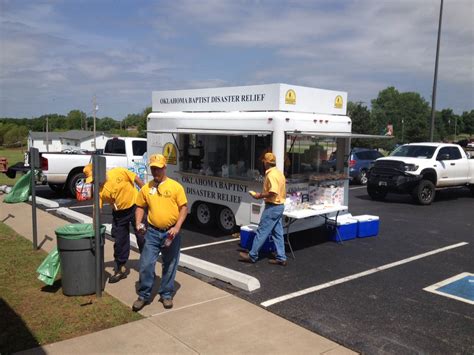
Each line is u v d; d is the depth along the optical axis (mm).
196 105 9016
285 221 7637
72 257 5176
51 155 12797
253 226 7695
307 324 4684
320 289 5773
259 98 7770
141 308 4941
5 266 6387
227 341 4254
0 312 4809
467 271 6703
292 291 5668
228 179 8109
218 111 8562
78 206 11938
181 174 9188
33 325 4508
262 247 7445
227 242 8070
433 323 4801
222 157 8391
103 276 5695
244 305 5137
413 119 84750
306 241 8422
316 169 8242
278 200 6566
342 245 8164
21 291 5430
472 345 4320
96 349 4059
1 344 4113
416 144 14750
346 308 5152
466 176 14734
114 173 5711
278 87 7449
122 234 5801
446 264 7070
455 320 4891
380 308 5184
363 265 6910
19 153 51375
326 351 4117
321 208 7711
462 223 10586
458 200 14773
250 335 4387
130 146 13547
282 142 7324
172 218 4859
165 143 9516
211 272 5996
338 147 8680
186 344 4180
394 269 6742
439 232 9508
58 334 4328
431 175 13648
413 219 11039
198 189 8891
